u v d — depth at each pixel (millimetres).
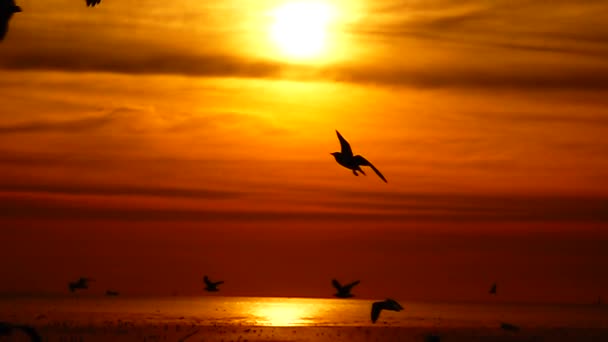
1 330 23641
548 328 136125
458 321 166500
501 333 118688
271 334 108188
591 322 173375
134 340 91375
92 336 95062
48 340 87625
